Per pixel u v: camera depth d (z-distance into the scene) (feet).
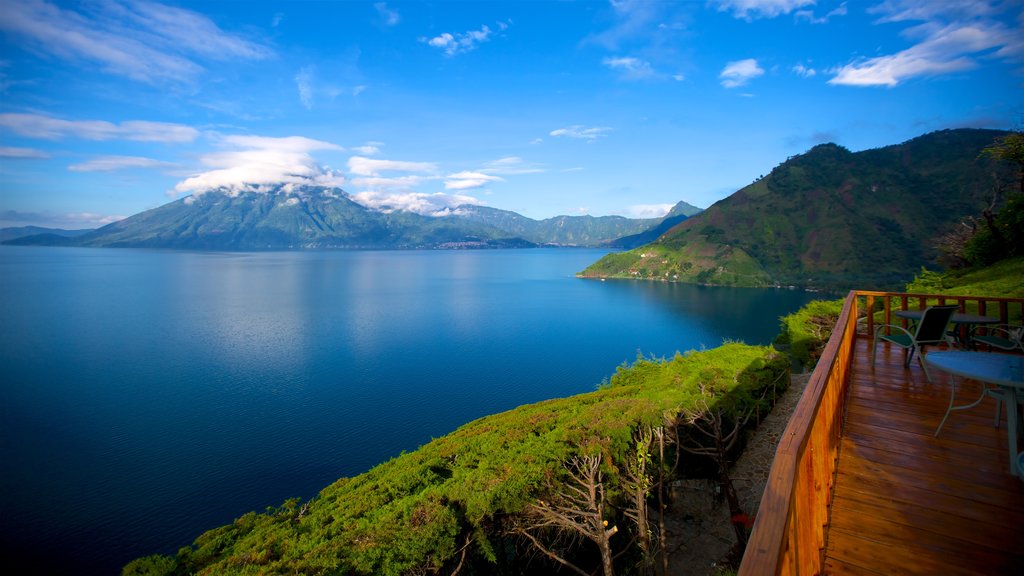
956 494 12.72
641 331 362.74
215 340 333.62
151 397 220.64
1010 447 13.24
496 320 411.75
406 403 213.87
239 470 152.97
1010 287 53.98
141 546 117.08
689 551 42.88
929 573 9.98
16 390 228.63
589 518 36.24
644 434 41.27
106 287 627.87
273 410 205.16
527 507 35.29
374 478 49.80
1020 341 23.47
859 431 16.98
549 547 40.65
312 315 432.25
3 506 133.69
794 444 8.28
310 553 29.84
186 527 124.06
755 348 74.43
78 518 127.85
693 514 48.60
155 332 357.20
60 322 389.80
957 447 15.39
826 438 12.57
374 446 170.19
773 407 61.36
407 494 40.40
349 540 30.91
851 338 24.75
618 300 525.75
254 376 253.24
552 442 40.81
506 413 72.64
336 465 155.74
